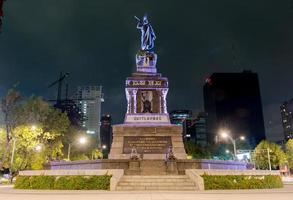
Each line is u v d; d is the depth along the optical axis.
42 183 28.08
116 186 26.45
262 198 19.02
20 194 22.33
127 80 41.59
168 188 26.58
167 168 32.38
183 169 32.69
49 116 55.47
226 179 27.33
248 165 40.06
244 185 27.50
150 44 44.38
